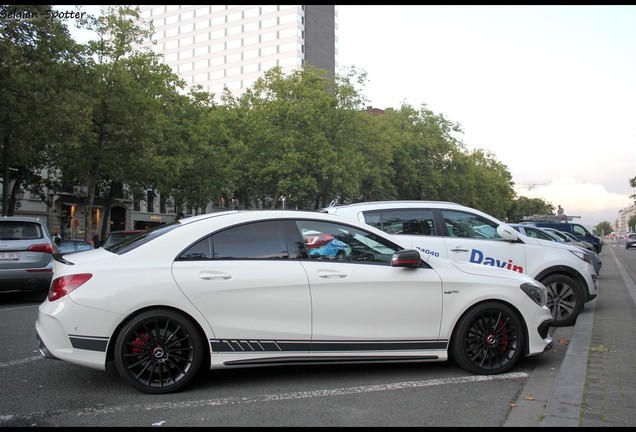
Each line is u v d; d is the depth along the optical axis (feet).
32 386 15.60
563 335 24.45
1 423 12.59
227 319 14.96
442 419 12.98
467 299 16.55
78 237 141.90
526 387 15.66
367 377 16.58
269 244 15.90
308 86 115.24
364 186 138.21
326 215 16.72
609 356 18.98
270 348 15.17
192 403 14.11
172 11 345.92
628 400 14.08
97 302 14.38
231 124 111.55
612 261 92.99
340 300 15.61
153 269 14.90
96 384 15.80
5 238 31.35
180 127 96.17
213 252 15.53
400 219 26.14
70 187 137.08
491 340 16.88
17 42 57.41
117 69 77.05
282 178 104.94
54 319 14.44
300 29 311.47
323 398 14.56
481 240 26.18
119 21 82.79
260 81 117.91
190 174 102.78
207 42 334.65
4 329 24.54
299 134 107.04
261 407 13.80
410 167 151.12
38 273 31.63
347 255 16.33
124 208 158.40
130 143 78.84
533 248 26.86
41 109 59.11
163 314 14.74
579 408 13.47
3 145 67.56
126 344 14.58
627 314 29.37
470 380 16.28
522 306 17.03
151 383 14.78
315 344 15.43
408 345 16.10
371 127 129.70
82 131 66.28
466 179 183.32
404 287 16.10
